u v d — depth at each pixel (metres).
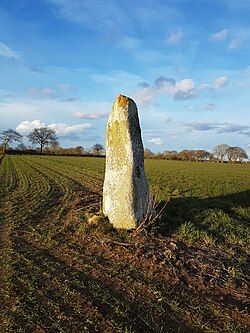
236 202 14.84
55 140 122.69
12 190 18.06
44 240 8.80
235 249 7.90
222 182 23.88
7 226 10.30
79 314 5.05
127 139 9.00
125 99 9.20
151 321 4.88
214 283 6.10
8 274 6.46
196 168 45.53
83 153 114.06
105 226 9.01
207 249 7.77
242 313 5.12
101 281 6.20
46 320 4.89
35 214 11.95
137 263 6.97
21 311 5.13
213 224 9.55
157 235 8.44
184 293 5.73
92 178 25.73
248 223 10.36
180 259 7.04
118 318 4.95
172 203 12.56
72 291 5.75
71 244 8.40
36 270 6.70
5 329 4.68
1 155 87.75
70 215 11.61
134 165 8.95
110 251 7.70
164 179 24.81
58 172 31.19
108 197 9.37
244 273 6.57
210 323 4.86
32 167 38.59
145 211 8.95
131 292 5.77
